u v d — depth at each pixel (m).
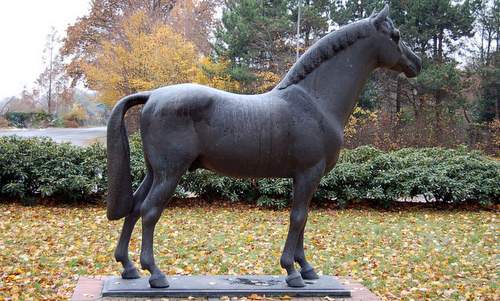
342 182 10.56
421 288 5.21
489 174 10.85
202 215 9.46
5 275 5.30
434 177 10.61
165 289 4.03
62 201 10.37
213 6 31.84
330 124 4.14
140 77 20.66
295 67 4.20
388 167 10.85
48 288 4.88
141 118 4.06
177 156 3.94
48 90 48.75
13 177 10.05
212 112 3.99
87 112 51.22
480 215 10.06
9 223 8.25
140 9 28.64
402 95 24.33
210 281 4.31
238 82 19.67
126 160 4.08
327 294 4.15
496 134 21.55
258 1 21.50
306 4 22.52
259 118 4.04
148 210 3.98
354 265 6.20
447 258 6.60
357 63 4.24
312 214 9.89
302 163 4.11
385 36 4.27
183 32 26.22
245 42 20.80
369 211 10.43
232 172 4.14
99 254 6.45
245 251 6.78
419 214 10.16
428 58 21.59
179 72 19.98
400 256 6.71
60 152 10.36
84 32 33.09
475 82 22.64
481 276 5.86
